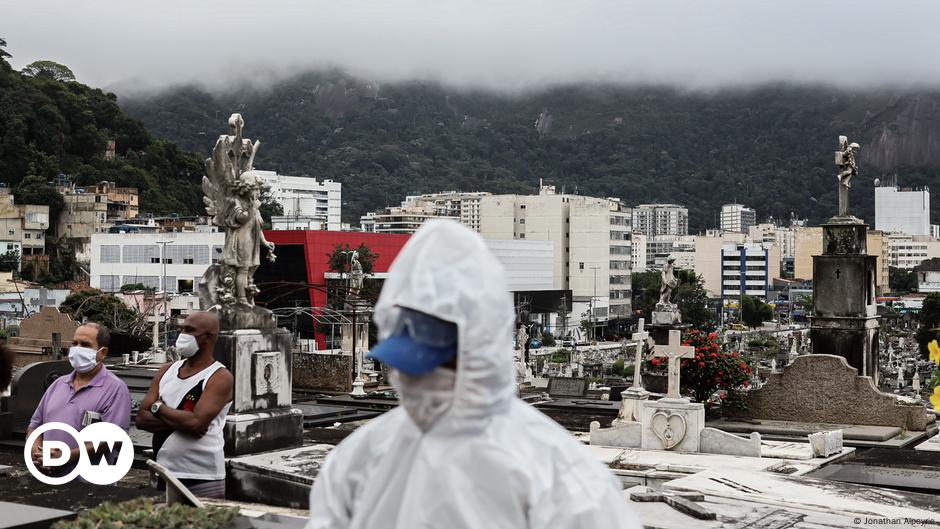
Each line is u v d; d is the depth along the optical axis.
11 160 134.75
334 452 3.66
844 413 19.45
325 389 29.41
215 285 12.19
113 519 5.56
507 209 170.25
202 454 8.03
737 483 9.11
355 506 3.51
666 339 24.98
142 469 11.39
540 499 3.15
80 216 125.12
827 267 21.70
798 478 9.62
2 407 14.68
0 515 6.16
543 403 25.27
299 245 96.25
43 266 115.50
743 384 20.67
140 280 101.88
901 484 12.29
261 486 8.39
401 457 3.33
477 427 3.21
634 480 12.10
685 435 15.84
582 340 140.12
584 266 166.50
